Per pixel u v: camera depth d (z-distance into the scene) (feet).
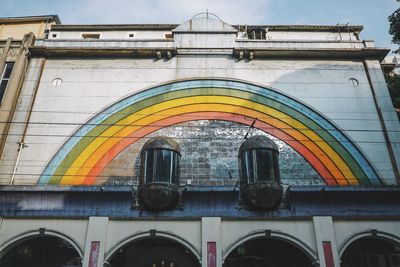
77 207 45.24
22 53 60.95
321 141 55.26
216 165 53.98
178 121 57.26
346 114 57.06
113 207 45.16
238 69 61.16
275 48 61.87
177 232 43.80
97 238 43.09
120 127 56.18
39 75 59.82
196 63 61.62
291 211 45.03
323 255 42.29
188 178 52.95
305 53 61.93
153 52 61.72
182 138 55.93
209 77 60.29
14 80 58.18
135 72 60.70
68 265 50.47
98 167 53.21
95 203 45.37
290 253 51.44
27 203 45.62
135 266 49.42
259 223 44.37
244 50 61.62
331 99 58.39
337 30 72.18
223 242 43.34
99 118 56.59
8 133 54.60
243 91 59.36
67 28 72.38
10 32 72.74
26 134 54.90
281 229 44.06
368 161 53.36
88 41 63.57
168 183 45.42
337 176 52.75
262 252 51.65
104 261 42.06
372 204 45.88
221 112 57.98
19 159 52.95
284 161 54.08
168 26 72.79
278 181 46.37
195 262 49.70
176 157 48.73
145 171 47.03
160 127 56.70
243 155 48.57
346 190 45.47
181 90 59.41
